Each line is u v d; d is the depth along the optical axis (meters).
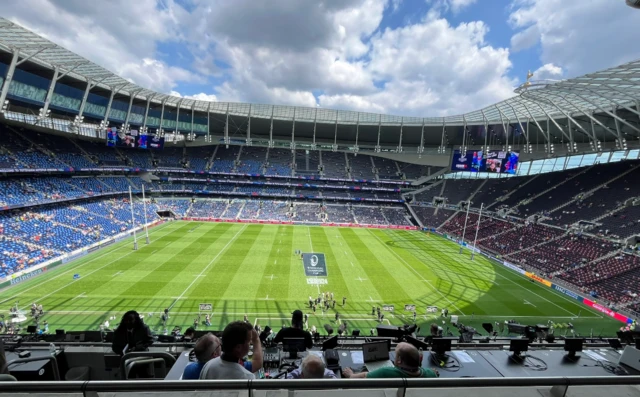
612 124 52.09
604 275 38.78
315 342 13.37
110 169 66.12
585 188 59.38
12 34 37.84
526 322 30.47
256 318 28.72
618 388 3.61
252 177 85.38
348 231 69.56
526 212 62.72
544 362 6.34
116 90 58.53
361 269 44.00
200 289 34.25
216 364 3.75
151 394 2.90
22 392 2.40
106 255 44.03
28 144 55.81
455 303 34.44
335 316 30.14
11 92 44.59
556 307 34.12
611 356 6.80
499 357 6.40
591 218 51.78
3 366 3.54
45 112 47.66
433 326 12.62
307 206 81.50
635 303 32.66
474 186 82.81
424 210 82.88
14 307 27.31
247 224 70.50
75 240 45.09
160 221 66.44
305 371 3.75
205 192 79.06
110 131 63.00
